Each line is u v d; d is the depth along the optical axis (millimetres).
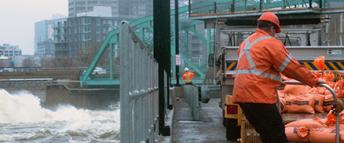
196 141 15750
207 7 28859
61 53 188625
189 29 84312
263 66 7410
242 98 7473
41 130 34219
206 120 22781
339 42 56406
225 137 16547
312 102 10094
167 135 15438
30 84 101625
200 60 85625
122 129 6520
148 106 11336
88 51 162875
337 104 7723
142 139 9570
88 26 177500
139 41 9125
